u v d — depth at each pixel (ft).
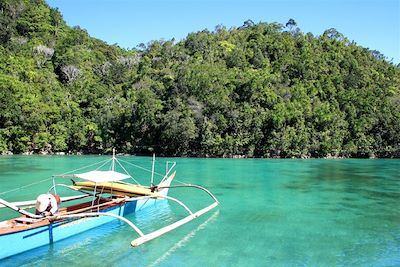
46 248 39.70
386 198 73.36
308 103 228.63
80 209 43.75
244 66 275.59
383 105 238.68
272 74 255.70
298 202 68.23
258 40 310.65
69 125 204.13
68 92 236.22
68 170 113.39
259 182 94.22
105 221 47.78
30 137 189.88
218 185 87.61
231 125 202.90
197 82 214.48
